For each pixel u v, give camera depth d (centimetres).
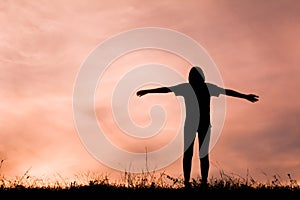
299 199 927
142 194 953
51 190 982
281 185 998
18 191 970
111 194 953
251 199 935
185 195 949
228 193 957
